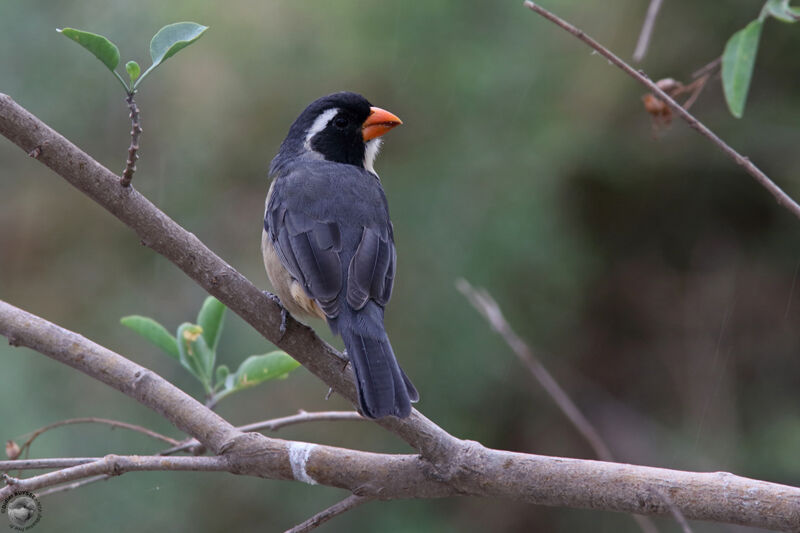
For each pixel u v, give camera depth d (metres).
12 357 11.84
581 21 14.11
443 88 13.55
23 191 13.91
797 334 14.73
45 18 13.58
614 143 14.28
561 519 13.82
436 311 13.00
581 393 14.52
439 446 4.88
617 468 4.70
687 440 14.34
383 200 6.92
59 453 11.47
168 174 13.74
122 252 13.72
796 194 14.56
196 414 4.92
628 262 15.26
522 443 13.80
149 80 13.79
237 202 13.74
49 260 13.73
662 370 14.95
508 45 13.75
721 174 14.95
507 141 13.66
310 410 12.76
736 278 15.17
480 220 13.22
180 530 11.89
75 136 13.60
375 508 13.04
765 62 14.71
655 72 14.39
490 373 13.16
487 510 13.72
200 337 6.02
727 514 4.45
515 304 13.48
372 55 13.59
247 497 12.42
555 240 13.66
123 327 13.15
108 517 11.66
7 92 13.38
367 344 5.59
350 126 7.50
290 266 6.28
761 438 14.30
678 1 14.32
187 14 13.72
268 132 13.77
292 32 13.74
